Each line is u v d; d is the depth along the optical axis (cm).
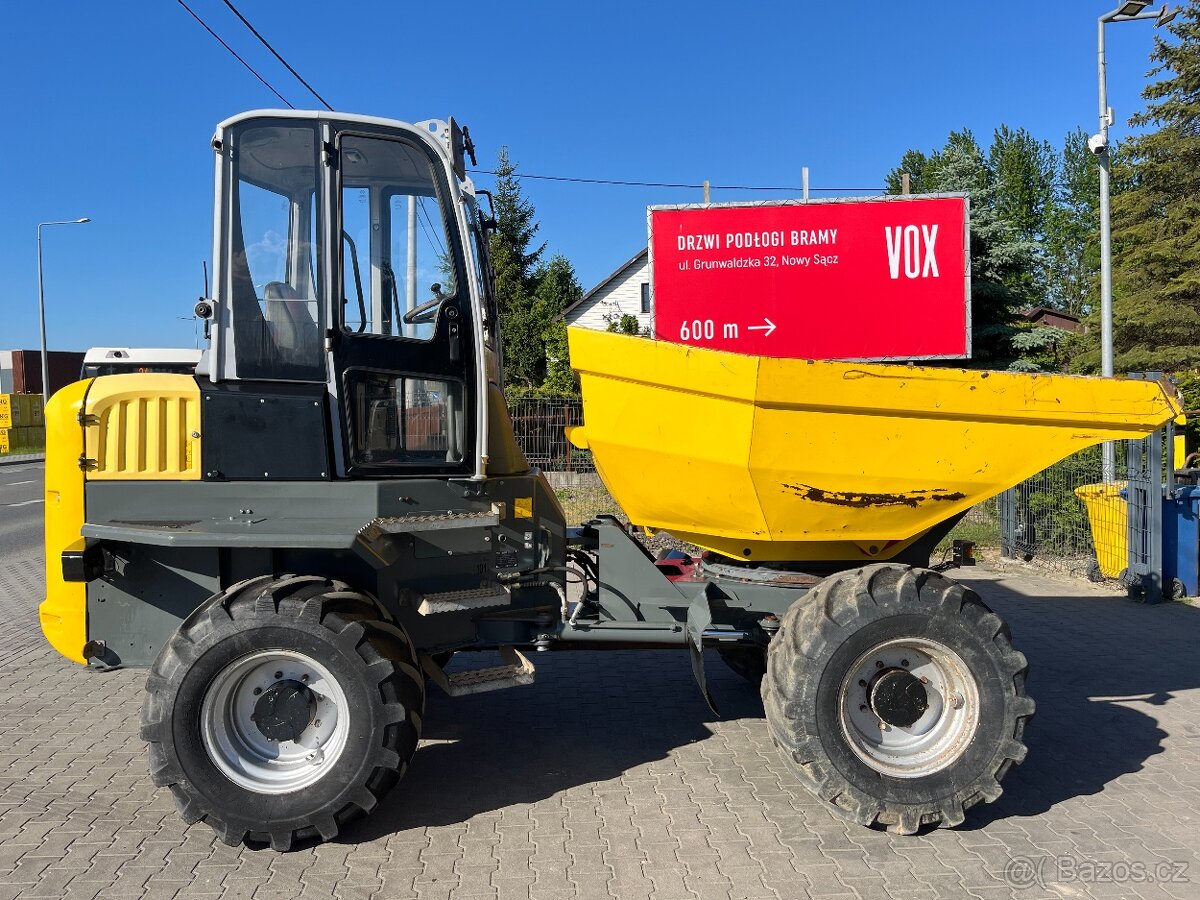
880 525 416
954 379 389
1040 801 404
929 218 1158
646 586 449
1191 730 488
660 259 1181
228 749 357
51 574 395
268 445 381
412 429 407
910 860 350
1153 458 776
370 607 370
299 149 391
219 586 390
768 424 386
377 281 404
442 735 488
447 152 410
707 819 385
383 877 338
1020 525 976
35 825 381
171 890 328
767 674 387
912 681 381
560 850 358
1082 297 5300
